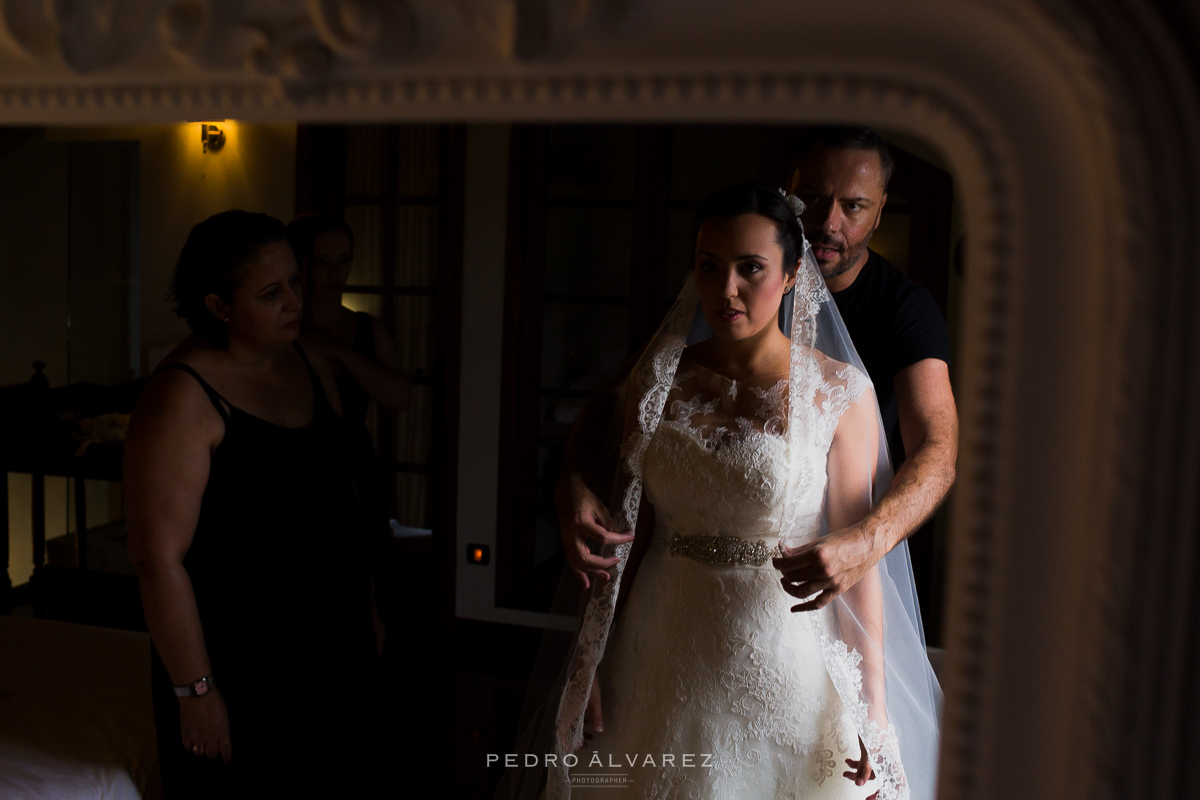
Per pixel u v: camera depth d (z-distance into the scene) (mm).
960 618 691
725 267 1688
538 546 4770
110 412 5211
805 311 1784
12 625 2682
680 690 1762
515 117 686
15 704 2219
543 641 2260
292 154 4957
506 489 4688
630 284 4590
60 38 707
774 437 1743
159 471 1891
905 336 2051
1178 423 599
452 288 4664
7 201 5512
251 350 2029
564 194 4609
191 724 1955
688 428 1798
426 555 4918
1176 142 567
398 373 3480
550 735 2121
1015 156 614
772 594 1750
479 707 4051
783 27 621
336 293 3477
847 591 1775
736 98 648
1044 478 653
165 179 5188
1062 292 627
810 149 2039
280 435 2027
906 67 617
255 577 2010
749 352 1829
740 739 1728
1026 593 667
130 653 2545
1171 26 564
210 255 1953
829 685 1765
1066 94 589
